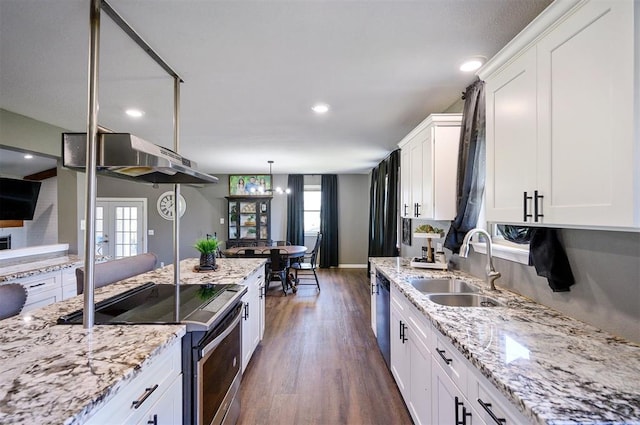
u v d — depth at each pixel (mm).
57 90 2457
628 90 903
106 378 898
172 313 1504
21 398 796
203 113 3041
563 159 1132
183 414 1383
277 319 4000
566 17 1114
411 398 1964
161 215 7277
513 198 1419
